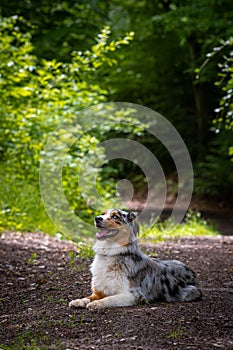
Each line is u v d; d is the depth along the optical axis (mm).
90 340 5234
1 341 5465
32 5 17812
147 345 5020
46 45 17688
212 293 7102
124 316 5844
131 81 25453
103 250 6480
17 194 12445
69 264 8773
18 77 13328
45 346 5164
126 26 23766
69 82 13633
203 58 20125
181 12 18891
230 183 22250
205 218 19578
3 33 14391
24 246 10023
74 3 18734
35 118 12898
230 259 9367
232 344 5043
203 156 23922
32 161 12961
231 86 12602
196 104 25016
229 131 20984
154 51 24531
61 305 6613
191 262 9117
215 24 18016
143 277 6512
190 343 5062
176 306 6250
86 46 18344
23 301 6965
